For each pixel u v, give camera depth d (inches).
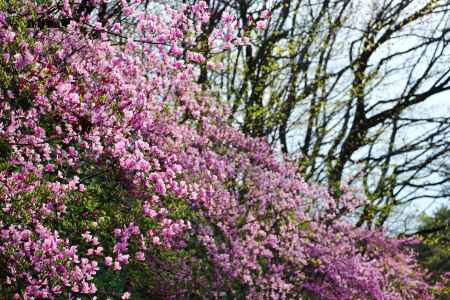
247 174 448.5
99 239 275.6
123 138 219.1
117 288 287.6
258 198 429.1
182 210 331.6
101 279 281.7
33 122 208.8
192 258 346.9
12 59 197.3
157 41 249.3
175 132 327.9
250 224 405.1
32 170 208.4
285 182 456.1
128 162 218.1
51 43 233.0
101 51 249.3
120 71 244.4
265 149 499.5
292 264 458.9
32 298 167.5
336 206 521.7
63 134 238.2
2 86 203.8
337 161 691.4
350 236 545.6
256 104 594.2
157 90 309.9
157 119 306.0
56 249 175.6
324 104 672.4
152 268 305.0
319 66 682.2
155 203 286.2
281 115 609.9
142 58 297.3
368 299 519.8
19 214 194.1
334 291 479.2
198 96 410.6
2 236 176.6
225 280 374.6
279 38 636.1
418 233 719.7
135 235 279.3
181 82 331.9
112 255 281.4
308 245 477.4
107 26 262.8
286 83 647.8
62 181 267.4
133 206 273.0
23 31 210.1
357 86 668.1
